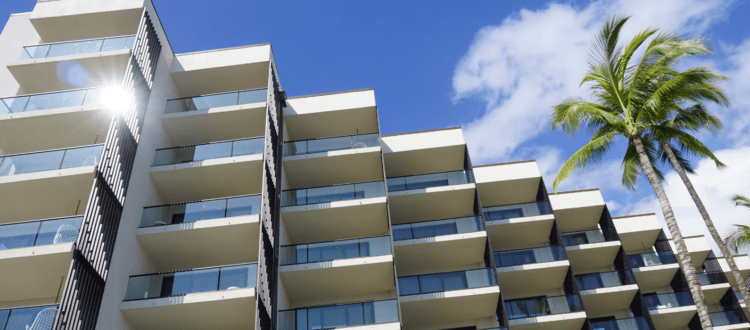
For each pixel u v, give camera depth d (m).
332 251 17.53
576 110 17.67
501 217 23.02
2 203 14.49
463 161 23.80
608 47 17.95
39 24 18.91
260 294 14.25
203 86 21.09
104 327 12.59
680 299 24.02
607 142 18.05
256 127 19.36
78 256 12.03
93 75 17.70
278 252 17.14
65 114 15.45
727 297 26.20
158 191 17.36
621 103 17.88
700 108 17.91
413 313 19.08
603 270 24.55
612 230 24.34
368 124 22.86
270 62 20.62
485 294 18.30
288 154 20.80
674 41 16.64
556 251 21.36
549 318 19.31
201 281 14.22
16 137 16.11
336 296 18.62
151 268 16.00
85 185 14.00
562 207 25.25
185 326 14.61
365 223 19.61
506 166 24.41
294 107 22.34
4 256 12.16
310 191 19.34
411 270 21.47
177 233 15.30
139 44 17.73
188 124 18.81
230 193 18.11
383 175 19.89
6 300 14.19
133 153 15.77
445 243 20.02
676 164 17.83
